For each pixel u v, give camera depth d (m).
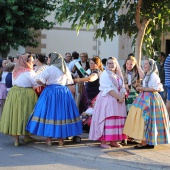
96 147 7.06
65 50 18.03
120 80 7.05
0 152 6.96
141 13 8.46
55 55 7.16
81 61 9.70
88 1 7.76
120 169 5.93
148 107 6.66
